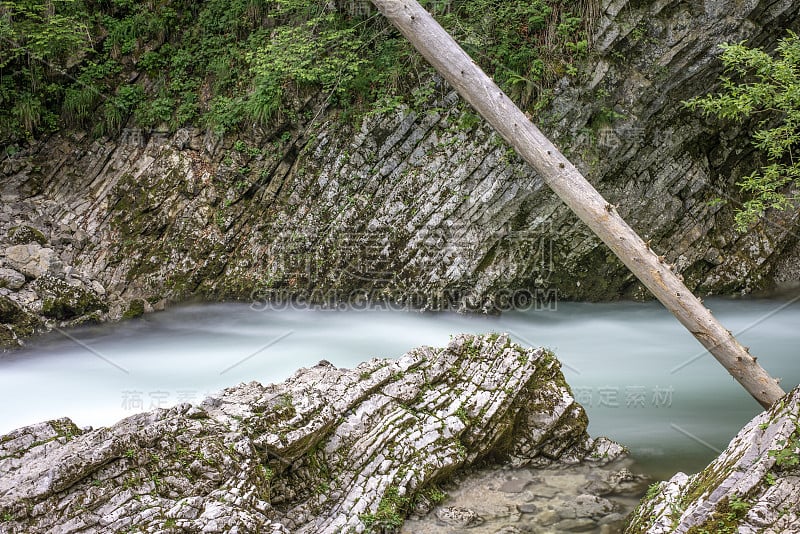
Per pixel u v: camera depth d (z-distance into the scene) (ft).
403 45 37.60
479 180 35.96
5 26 40.96
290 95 38.65
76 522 13.56
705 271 39.65
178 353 33.22
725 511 12.94
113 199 40.40
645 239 38.11
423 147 36.88
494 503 17.94
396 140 37.27
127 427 15.70
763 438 13.53
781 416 13.51
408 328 36.32
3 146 42.19
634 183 37.24
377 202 37.63
